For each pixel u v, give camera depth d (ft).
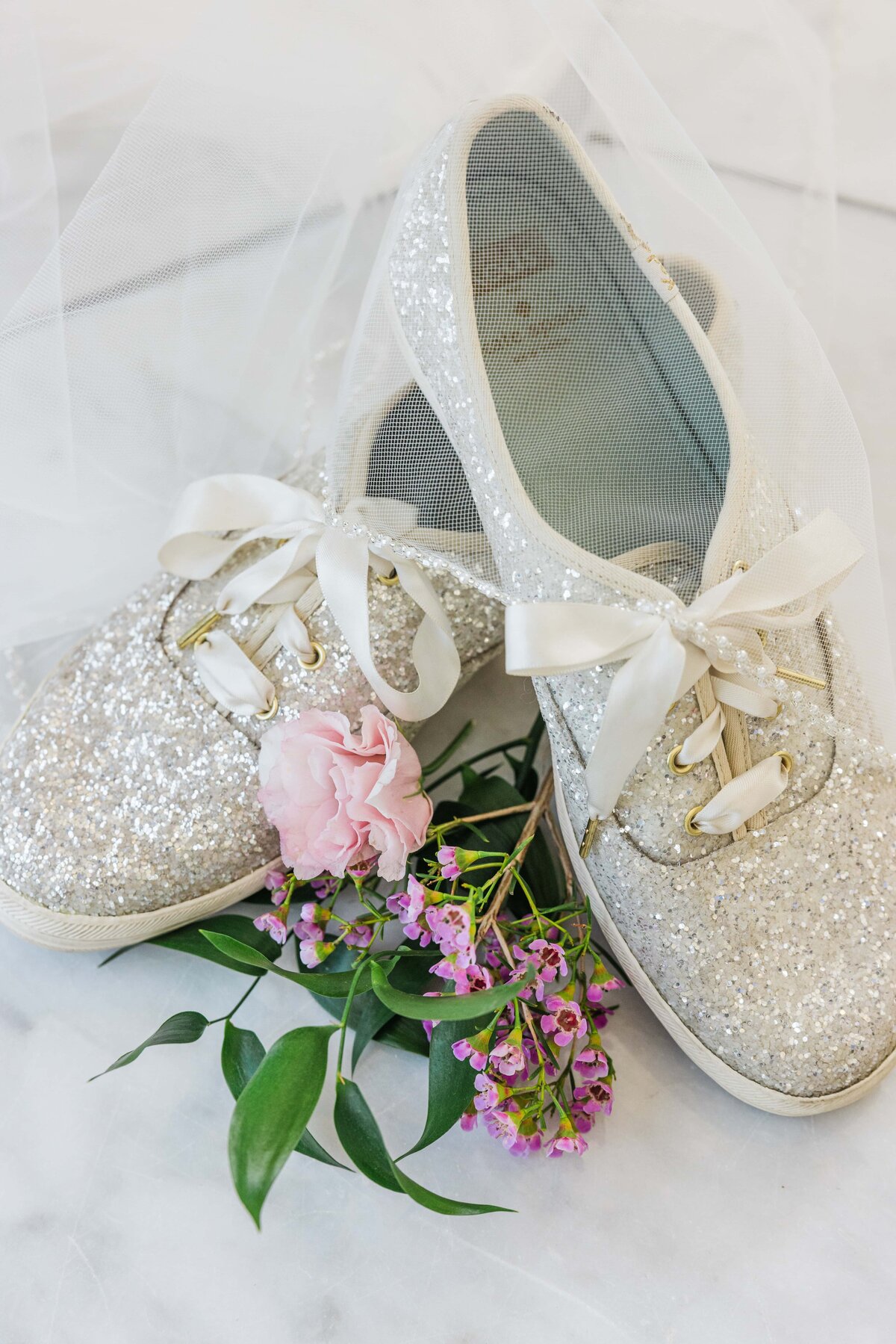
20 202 1.41
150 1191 1.19
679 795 1.16
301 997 1.27
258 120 1.44
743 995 1.13
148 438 1.51
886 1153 1.18
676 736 1.15
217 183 1.45
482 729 1.42
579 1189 1.18
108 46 1.50
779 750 1.16
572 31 1.37
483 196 1.24
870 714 1.22
